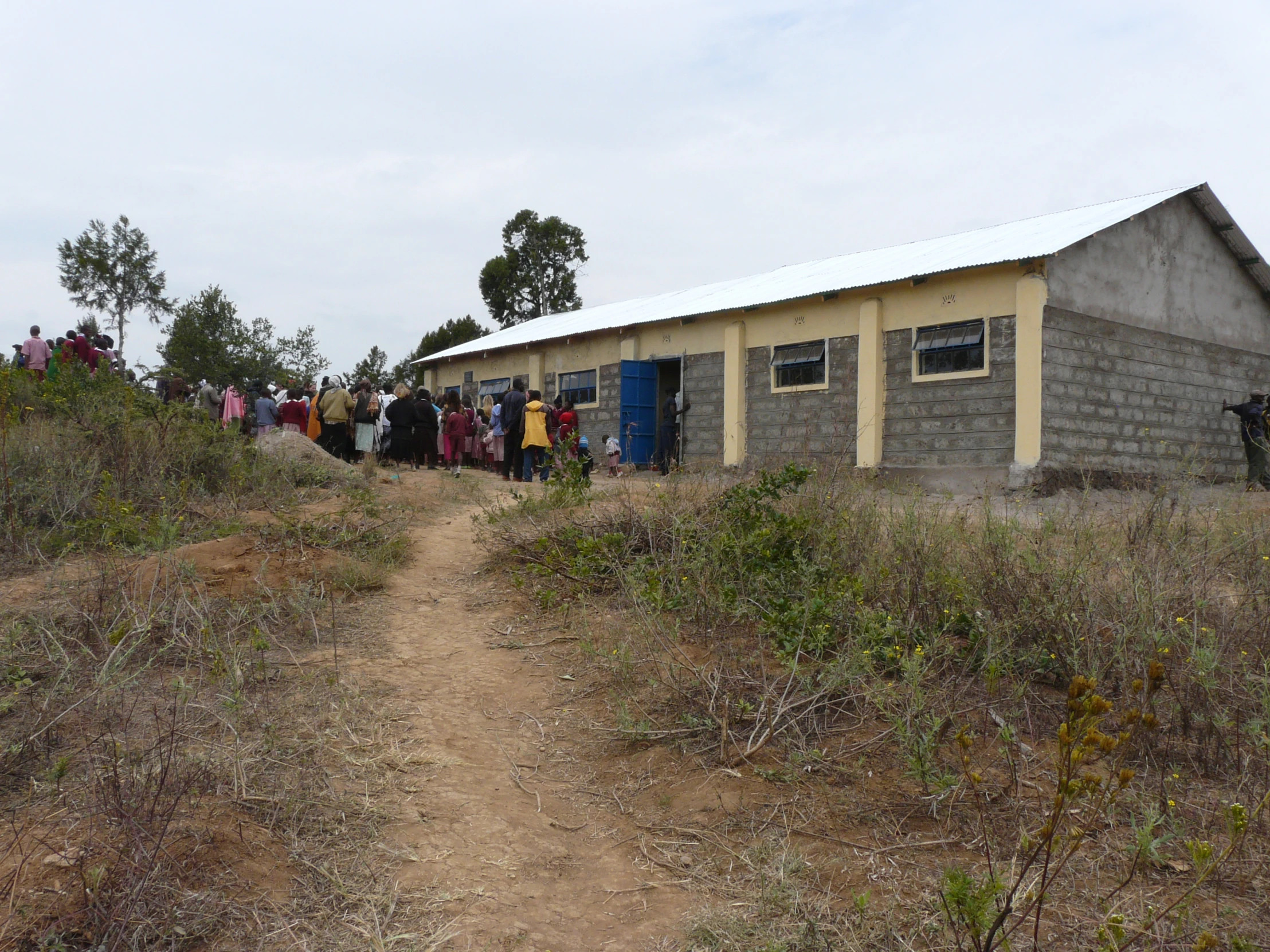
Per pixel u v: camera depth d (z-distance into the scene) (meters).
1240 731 3.65
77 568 6.08
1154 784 3.46
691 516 6.81
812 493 6.87
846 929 2.74
